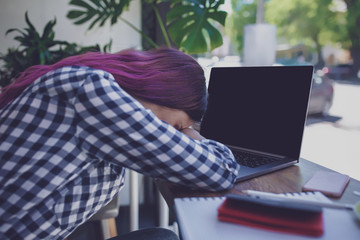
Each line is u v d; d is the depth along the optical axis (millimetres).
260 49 2402
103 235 1175
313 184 558
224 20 1279
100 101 448
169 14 1323
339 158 2502
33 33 1352
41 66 561
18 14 1724
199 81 591
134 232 811
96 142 465
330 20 7945
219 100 997
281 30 8414
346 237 329
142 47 1859
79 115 458
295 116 764
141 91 540
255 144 856
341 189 528
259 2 3441
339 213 387
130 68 548
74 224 534
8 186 464
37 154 464
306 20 8172
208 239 332
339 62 7980
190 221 379
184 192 557
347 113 4660
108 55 577
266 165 695
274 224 348
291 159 744
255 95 885
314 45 8188
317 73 3850
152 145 467
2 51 1735
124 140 456
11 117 476
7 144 464
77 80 467
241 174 627
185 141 511
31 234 490
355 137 3207
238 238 334
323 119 4004
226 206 390
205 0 1293
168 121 595
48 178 473
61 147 469
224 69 1000
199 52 1337
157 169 495
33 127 466
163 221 1301
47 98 472
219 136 976
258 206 378
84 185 510
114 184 563
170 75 557
